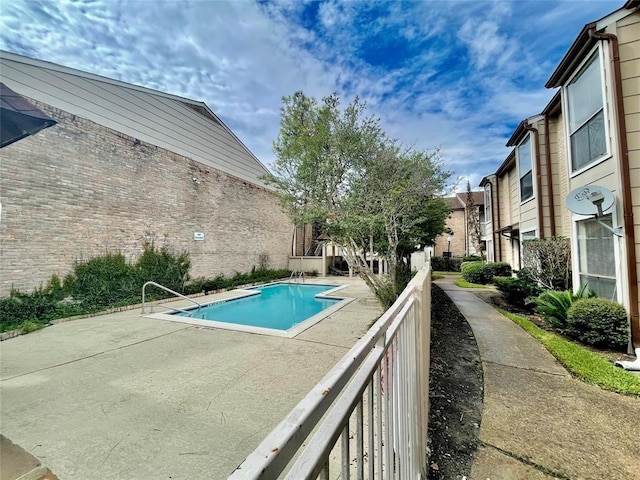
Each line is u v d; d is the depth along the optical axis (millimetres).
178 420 2613
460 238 23859
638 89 4531
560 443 2283
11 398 3023
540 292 6844
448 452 2203
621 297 4555
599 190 4789
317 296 9844
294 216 7273
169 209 9672
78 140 7250
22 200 6172
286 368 3729
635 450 2195
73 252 7043
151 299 8477
